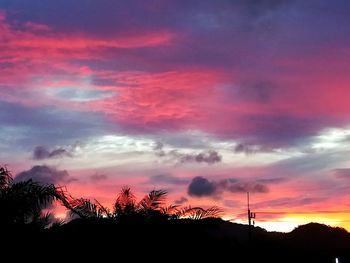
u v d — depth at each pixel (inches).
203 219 663.1
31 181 597.6
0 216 577.6
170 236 652.1
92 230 636.1
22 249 594.6
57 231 631.2
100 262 632.4
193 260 655.8
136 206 659.4
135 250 641.0
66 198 621.9
